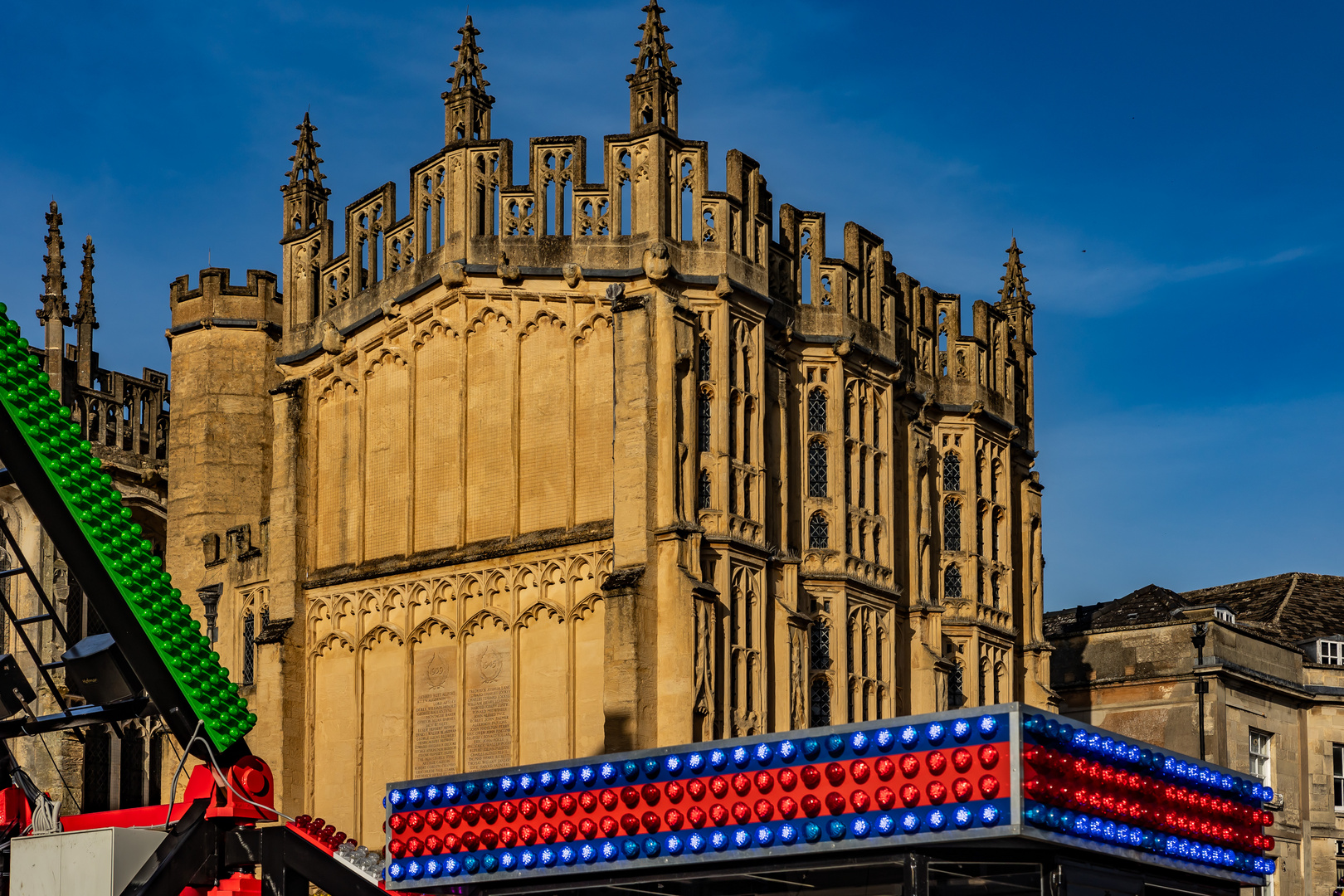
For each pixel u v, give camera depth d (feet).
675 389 106.01
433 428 119.34
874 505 123.54
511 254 113.50
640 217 110.22
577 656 107.65
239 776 62.08
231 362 156.87
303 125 135.23
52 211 172.65
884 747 54.39
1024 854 54.95
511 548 111.65
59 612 159.22
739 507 108.88
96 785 159.53
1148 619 181.88
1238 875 62.90
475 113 118.42
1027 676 144.56
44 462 60.03
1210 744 158.71
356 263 127.44
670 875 59.77
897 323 133.28
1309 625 186.80
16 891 62.54
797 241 122.42
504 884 64.75
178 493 155.74
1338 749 173.17
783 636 110.01
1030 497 149.48
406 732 116.47
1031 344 153.28
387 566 119.65
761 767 57.47
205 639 62.69
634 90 112.06
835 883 56.08
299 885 62.64
